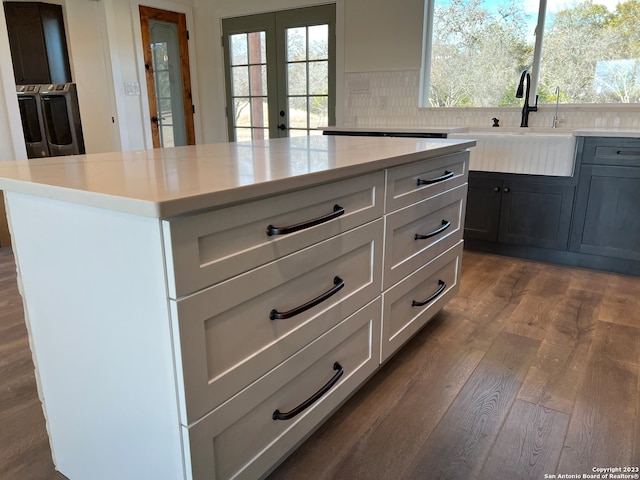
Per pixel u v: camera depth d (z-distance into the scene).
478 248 3.50
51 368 1.24
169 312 0.87
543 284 2.82
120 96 4.56
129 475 1.12
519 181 3.18
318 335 1.31
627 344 2.09
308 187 1.15
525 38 3.65
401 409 1.65
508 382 1.81
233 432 1.07
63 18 6.05
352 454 1.43
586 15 3.40
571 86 3.57
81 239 0.99
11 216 1.17
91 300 1.03
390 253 1.63
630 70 3.35
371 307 1.57
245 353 1.06
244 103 5.15
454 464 1.39
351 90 4.43
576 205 3.04
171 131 5.14
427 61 4.08
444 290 2.20
